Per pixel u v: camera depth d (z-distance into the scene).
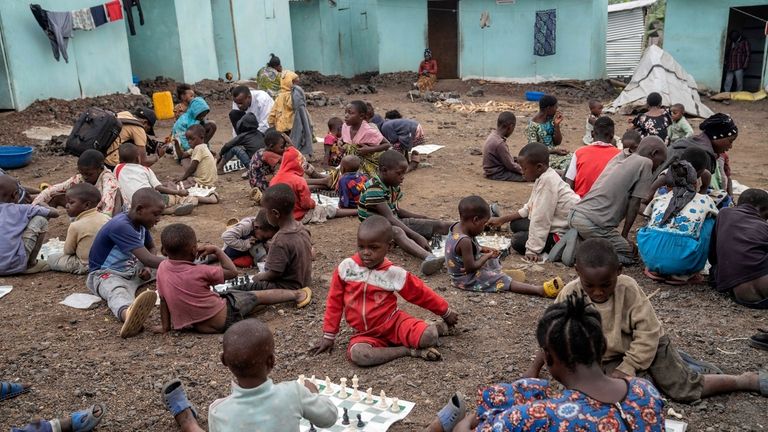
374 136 9.23
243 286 5.75
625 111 17.62
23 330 5.44
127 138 9.29
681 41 20.75
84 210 6.63
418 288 4.81
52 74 15.69
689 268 5.98
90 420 3.99
